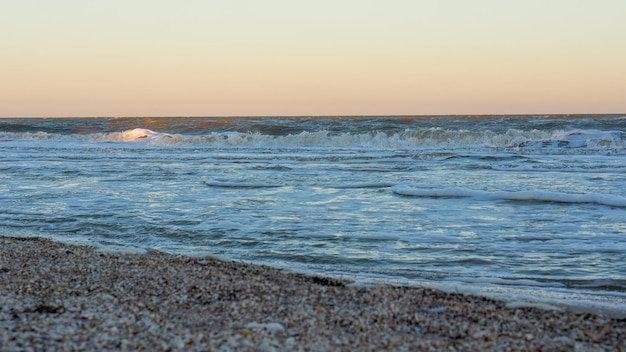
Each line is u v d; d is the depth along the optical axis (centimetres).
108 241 934
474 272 745
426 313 533
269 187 1530
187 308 533
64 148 2978
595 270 748
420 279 707
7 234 988
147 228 1030
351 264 788
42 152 2744
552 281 700
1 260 722
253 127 3922
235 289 602
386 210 1184
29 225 1071
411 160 2231
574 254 830
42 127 4366
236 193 1430
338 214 1145
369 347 439
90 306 531
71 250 797
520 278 715
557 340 462
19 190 1506
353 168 1972
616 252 837
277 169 1970
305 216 1127
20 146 3122
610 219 1063
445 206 1223
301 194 1405
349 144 3138
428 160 2225
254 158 2381
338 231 991
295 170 1930
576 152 2459
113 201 1323
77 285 607
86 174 1850
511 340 461
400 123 4094
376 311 535
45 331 453
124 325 476
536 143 2812
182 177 1766
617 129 3406
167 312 519
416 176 1741
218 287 609
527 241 912
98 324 477
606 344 455
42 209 1230
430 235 954
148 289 596
